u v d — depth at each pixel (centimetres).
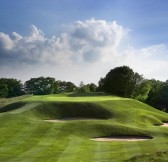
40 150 2958
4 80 16025
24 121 4284
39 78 16338
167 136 3888
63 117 5056
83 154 2803
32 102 5425
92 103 5416
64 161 2512
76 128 4028
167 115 5834
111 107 5403
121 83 9150
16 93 15862
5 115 4559
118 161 2453
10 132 3734
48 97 6344
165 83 11881
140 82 9706
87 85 11406
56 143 3306
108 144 3384
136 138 3869
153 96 11056
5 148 3028
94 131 3988
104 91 9319
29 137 3547
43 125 4106
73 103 5350
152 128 4344
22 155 2742
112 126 4128
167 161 2225
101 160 2541
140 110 5528
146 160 2277
